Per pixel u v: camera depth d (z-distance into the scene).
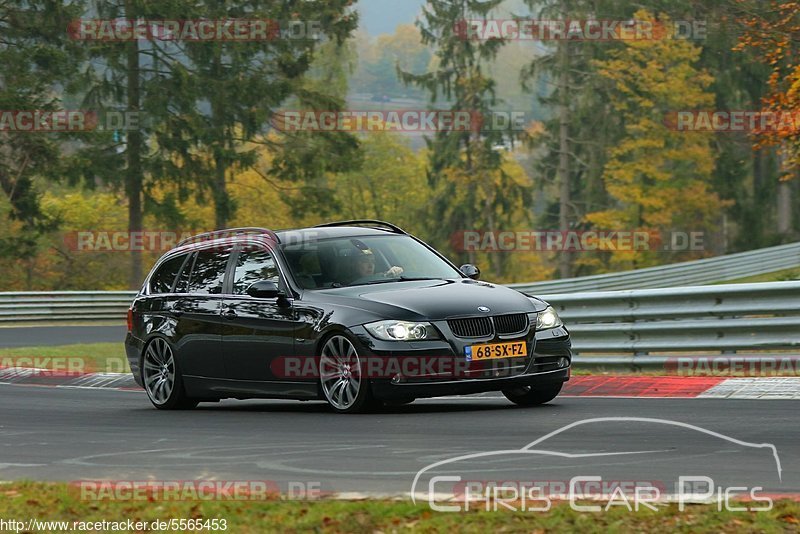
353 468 20.41
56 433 28.02
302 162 148.12
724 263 115.38
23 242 145.25
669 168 169.88
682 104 159.12
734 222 168.75
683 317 36.84
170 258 35.03
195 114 140.62
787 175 71.38
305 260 31.03
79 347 61.62
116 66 136.38
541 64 167.25
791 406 26.91
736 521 14.81
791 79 69.00
